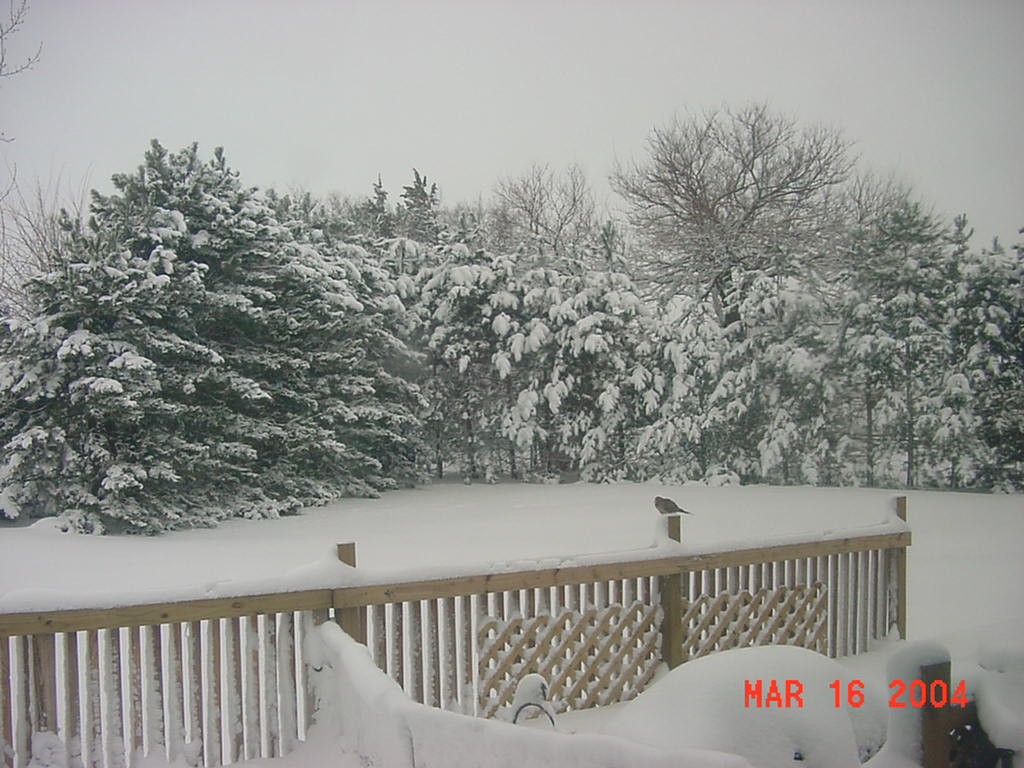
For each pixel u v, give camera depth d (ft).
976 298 57.36
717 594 17.29
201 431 47.67
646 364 68.69
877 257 61.62
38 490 40.01
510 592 14.55
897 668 8.90
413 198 126.82
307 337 57.26
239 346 53.47
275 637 12.14
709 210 86.48
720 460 63.26
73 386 38.45
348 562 12.84
